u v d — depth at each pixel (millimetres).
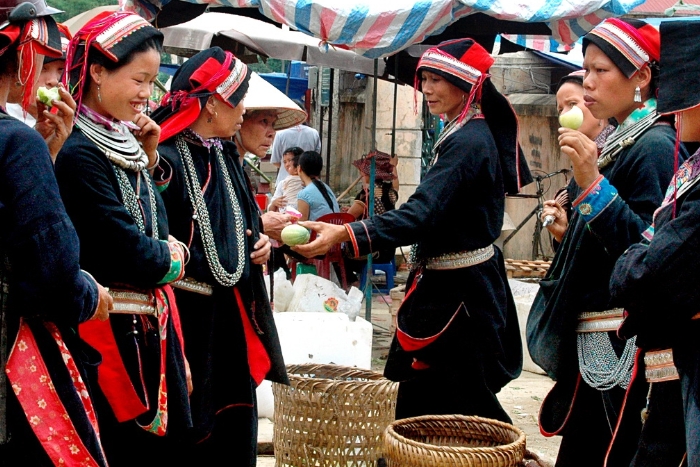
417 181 11031
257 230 3543
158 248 2861
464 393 3938
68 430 2234
